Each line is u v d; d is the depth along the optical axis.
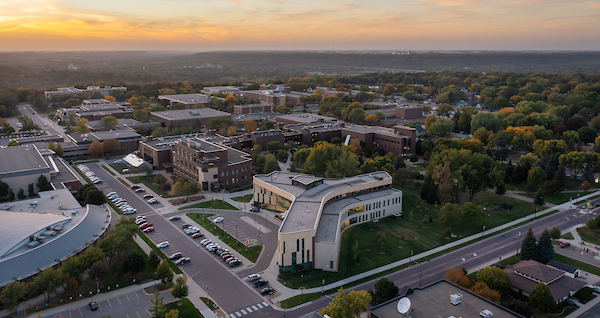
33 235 121.25
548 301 102.69
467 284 107.56
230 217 162.75
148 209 170.50
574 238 146.62
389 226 156.00
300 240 121.50
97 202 166.88
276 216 163.38
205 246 138.25
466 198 186.50
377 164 199.25
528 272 115.44
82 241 126.62
